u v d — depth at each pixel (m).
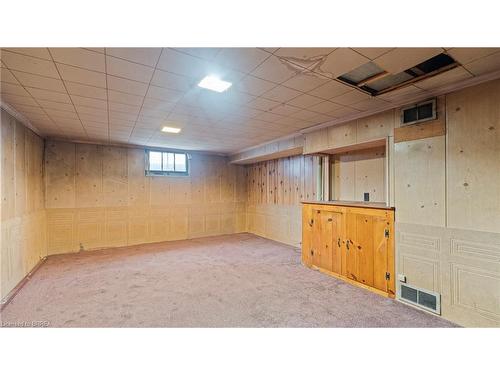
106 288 3.00
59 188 4.59
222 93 2.48
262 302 2.65
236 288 3.02
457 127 2.25
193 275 3.48
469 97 2.18
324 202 3.65
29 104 2.78
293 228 5.30
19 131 3.21
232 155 6.45
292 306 2.56
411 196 2.58
